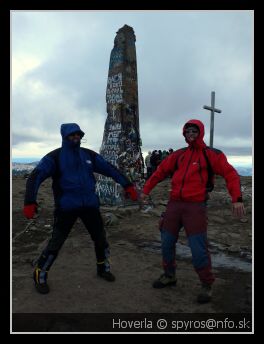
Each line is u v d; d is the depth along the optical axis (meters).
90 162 4.36
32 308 3.81
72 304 3.93
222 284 4.62
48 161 4.15
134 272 4.96
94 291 4.28
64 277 4.70
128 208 8.83
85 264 5.22
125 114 9.47
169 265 4.40
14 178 14.28
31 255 5.61
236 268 5.27
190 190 4.11
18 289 4.27
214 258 5.75
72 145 4.22
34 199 4.04
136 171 9.59
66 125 4.21
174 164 4.33
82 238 6.54
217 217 8.35
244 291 4.40
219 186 13.33
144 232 7.09
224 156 4.10
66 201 4.20
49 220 7.73
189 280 4.72
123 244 6.30
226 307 3.98
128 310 3.85
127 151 9.43
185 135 4.17
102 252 4.56
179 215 4.20
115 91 9.52
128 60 9.56
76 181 4.21
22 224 7.38
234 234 7.09
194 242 4.03
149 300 4.09
